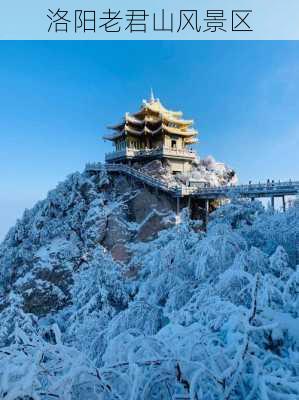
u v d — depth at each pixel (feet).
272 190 123.54
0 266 168.55
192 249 35.42
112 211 157.79
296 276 18.26
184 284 31.86
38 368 9.13
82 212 162.20
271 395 10.02
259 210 51.03
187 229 40.37
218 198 148.56
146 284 35.83
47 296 132.57
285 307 17.53
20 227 177.06
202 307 18.56
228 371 10.05
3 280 163.53
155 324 29.04
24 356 9.67
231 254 31.73
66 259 143.54
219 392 9.80
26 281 138.10
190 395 9.07
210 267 31.42
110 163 193.77
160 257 36.45
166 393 10.02
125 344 12.10
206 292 24.00
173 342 12.32
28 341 10.76
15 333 11.07
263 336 13.37
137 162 189.06
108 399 9.61
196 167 197.98
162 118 187.52
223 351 11.27
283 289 19.43
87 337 32.83
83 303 41.68
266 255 29.07
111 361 12.05
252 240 41.70
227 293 23.43
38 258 146.00
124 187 172.45
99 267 42.70
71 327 36.65
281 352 13.28
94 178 175.32
